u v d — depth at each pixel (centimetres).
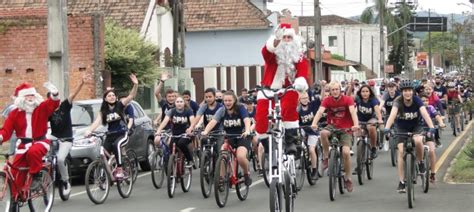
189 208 1293
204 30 4644
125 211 1273
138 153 1817
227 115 1330
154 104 2900
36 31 2417
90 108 1738
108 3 3328
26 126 1145
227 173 1309
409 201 1240
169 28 3653
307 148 1536
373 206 1277
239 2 4750
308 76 1030
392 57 8975
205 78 3831
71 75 2405
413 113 1312
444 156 2061
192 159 1519
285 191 1016
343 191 1433
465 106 2294
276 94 981
